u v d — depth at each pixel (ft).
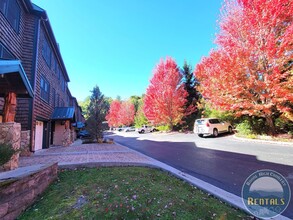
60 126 55.93
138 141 60.08
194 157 27.17
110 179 16.57
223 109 42.60
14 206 10.31
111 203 11.40
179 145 42.11
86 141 62.75
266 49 33.58
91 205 11.27
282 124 39.55
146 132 117.39
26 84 17.20
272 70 34.53
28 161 23.99
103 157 27.58
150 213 10.12
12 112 17.63
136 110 194.49
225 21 40.32
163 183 15.70
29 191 11.85
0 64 13.12
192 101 86.33
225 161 23.24
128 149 39.60
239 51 36.19
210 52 47.62
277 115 40.22
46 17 36.58
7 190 9.89
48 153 33.04
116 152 34.14
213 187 14.24
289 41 31.37
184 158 26.96
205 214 9.95
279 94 33.22
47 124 44.70
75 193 13.48
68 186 15.14
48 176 15.31
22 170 13.41
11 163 15.06
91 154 31.19
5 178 10.80
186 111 83.71
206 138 51.34
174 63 84.28
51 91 48.47
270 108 36.94
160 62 84.17
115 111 187.73
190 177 17.21
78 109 124.26
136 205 11.06
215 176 17.39
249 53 35.65
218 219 9.38
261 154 25.77
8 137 16.26
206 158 25.86
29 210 11.23
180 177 17.34
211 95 44.42
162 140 57.31
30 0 32.76
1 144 12.47
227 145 36.29
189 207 10.79
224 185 14.80
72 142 64.03
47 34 42.45
